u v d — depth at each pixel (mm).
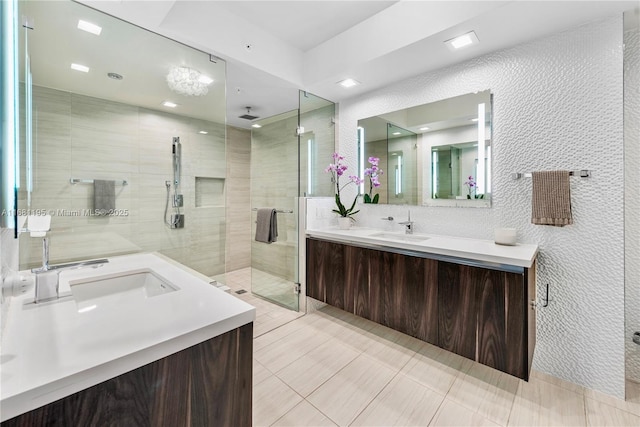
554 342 1842
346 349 2160
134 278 1419
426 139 2447
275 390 1692
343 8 2076
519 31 1801
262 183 3469
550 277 1855
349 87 2734
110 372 616
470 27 1760
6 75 706
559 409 1545
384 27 2094
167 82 1987
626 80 1716
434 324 1842
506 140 2027
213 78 2160
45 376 556
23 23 1304
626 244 1754
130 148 1879
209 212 2270
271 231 3221
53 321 803
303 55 2695
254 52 2277
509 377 1824
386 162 2734
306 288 2842
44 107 1540
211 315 839
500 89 2045
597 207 1696
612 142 1647
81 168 1694
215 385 798
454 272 1751
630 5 1546
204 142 2191
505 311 1560
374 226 2854
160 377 693
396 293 2051
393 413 1517
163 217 2049
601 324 1692
